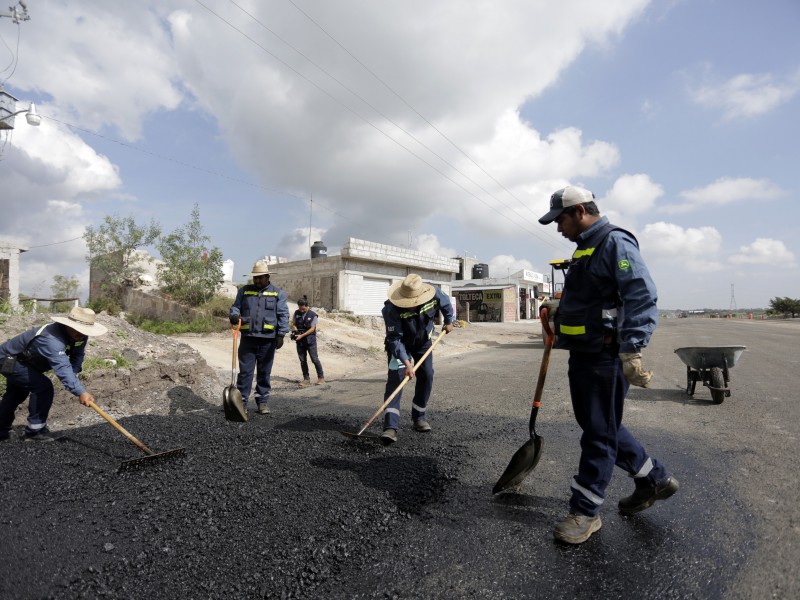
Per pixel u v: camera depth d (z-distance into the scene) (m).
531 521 2.88
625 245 2.52
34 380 4.59
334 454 4.04
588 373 2.64
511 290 37.69
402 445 4.41
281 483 3.41
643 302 2.42
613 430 2.61
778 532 2.66
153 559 2.52
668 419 5.39
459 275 42.72
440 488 3.41
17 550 2.61
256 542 2.65
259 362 6.13
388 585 2.28
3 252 13.30
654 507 3.05
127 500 3.21
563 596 2.14
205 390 7.38
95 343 7.23
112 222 16.72
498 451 4.27
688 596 2.12
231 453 4.05
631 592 2.16
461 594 2.18
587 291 2.63
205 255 16.78
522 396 7.08
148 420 5.29
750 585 2.18
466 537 2.70
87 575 2.39
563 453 4.22
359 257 21.70
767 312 66.12
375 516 2.94
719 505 3.04
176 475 3.61
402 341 4.84
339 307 21.23
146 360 7.26
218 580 2.34
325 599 2.19
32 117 14.33
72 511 3.08
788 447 4.22
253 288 6.10
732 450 4.18
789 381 7.84
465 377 9.37
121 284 17.61
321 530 2.76
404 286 4.71
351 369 11.26
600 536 2.68
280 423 5.36
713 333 23.66
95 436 4.68
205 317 15.10
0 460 4.03
